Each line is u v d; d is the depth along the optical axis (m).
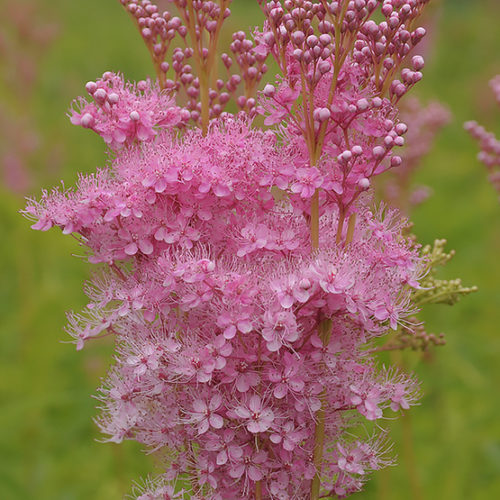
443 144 1.32
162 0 0.84
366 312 0.37
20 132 0.86
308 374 0.38
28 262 0.82
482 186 1.12
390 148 0.37
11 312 0.81
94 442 0.61
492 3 2.27
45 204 0.39
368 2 0.37
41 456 0.60
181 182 0.37
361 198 0.39
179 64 0.41
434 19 0.62
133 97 0.39
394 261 0.38
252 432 0.37
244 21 1.65
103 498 0.54
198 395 0.37
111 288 0.38
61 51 1.64
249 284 0.37
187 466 0.39
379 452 0.39
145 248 0.38
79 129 1.28
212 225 0.38
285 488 0.38
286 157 0.38
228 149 0.38
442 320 0.72
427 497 0.53
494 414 0.59
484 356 0.69
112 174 0.39
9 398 0.64
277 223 0.38
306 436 0.38
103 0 2.23
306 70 0.37
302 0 0.37
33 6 0.88
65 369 0.70
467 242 0.91
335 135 0.38
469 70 1.80
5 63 0.88
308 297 0.36
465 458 0.55
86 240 0.39
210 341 0.37
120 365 0.39
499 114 1.27
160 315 0.38
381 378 0.39
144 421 0.39
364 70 0.38
